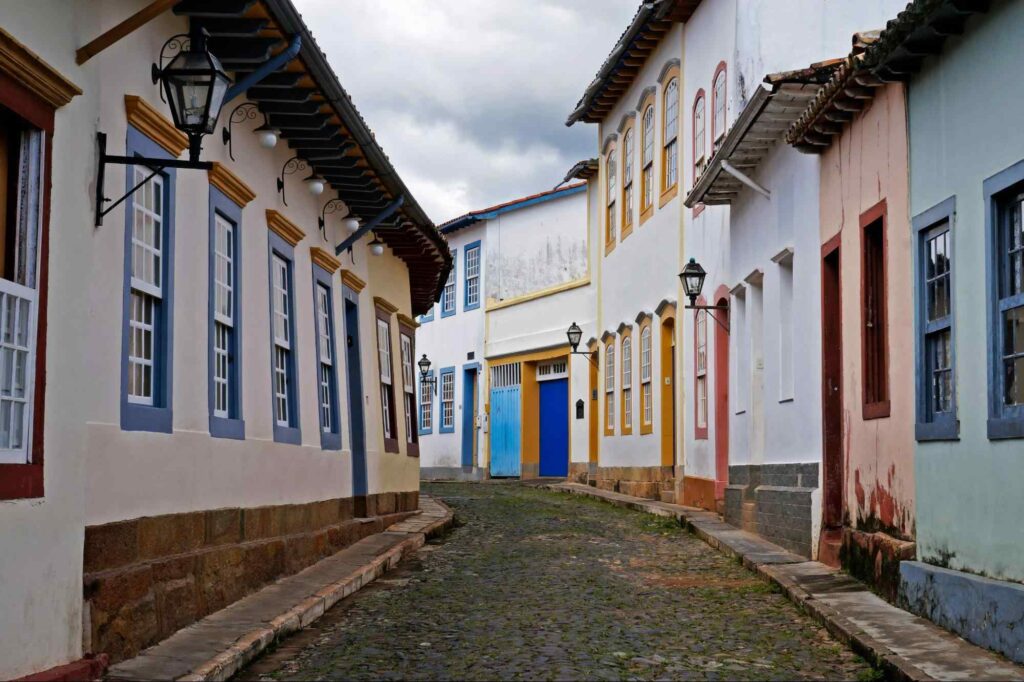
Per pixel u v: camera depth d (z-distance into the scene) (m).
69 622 6.68
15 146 6.39
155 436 8.45
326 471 14.05
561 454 31.23
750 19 16.30
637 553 14.71
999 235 8.31
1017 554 7.86
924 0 8.52
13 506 6.05
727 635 9.21
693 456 20.27
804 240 13.57
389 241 18.45
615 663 8.13
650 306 23.28
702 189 16.72
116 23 7.80
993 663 7.57
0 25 5.96
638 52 23.48
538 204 32.09
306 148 12.59
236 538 10.30
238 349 10.68
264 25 9.09
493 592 11.52
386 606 10.66
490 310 34.44
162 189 8.90
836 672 7.88
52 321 6.53
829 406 12.78
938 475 9.32
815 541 12.94
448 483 31.97
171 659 7.50
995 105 8.31
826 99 11.38
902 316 10.21
